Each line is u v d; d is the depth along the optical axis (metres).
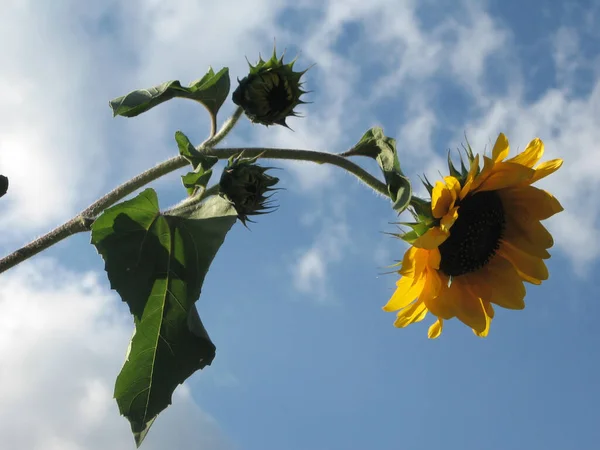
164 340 0.54
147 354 0.54
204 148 0.59
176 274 0.54
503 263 0.66
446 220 0.60
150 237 0.54
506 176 0.63
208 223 0.54
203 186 0.55
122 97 0.61
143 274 0.54
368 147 0.63
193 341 0.54
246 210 0.58
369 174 0.61
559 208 0.66
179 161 0.58
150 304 0.54
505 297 0.65
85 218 0.56
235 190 0.58
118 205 0.54
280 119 0.63
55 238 0.55
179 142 0.56
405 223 0.61
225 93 0.62
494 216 0.65
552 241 0.65
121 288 0.53
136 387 0.54
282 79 0.63
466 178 0.62
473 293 0.65
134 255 0.54
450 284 0.65
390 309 0.62
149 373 0.54
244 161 0.59
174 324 0.54
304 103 0.63
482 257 0.65
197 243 0.54
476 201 0.65
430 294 0.62
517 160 0.64
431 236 0.59
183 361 0.54
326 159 0.61
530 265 0.66
